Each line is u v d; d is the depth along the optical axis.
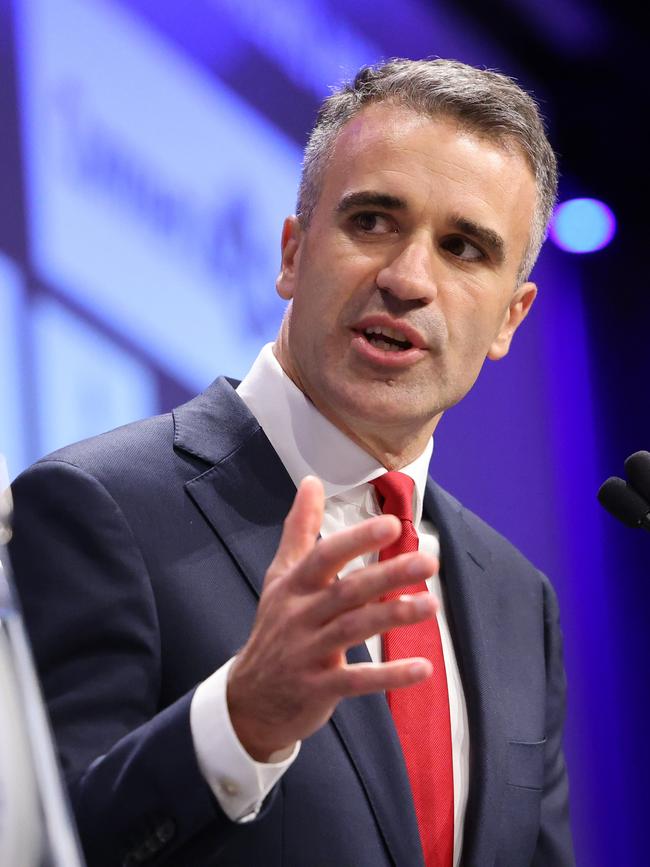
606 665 11.65
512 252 4.67
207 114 9.09
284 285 4.95
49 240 7.91
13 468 7.50
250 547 4.27
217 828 3.39
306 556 2.91
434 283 4.40
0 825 1.49
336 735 4.05
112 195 8.36
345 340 4.44
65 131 8.10
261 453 4.52
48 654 3.96
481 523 5.42
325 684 2.91
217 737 3.28
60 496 4.16
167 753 3.35
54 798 1.54
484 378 11.29
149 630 4.02
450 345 4.46
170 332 8.62
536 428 11.66
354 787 4.00
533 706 4.82
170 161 8.78
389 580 2.80
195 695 3.39
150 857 3.39
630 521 4.59
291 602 2.95
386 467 4.73
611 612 11.71
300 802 3.90
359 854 3.93
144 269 8.51
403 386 4.41
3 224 7.66
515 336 11.71
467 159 4.50
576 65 11.85
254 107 9.45
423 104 4.56
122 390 8.23
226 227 9.13
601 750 11.47
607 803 11.38
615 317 12.26
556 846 4.89
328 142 4.71
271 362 4.80
